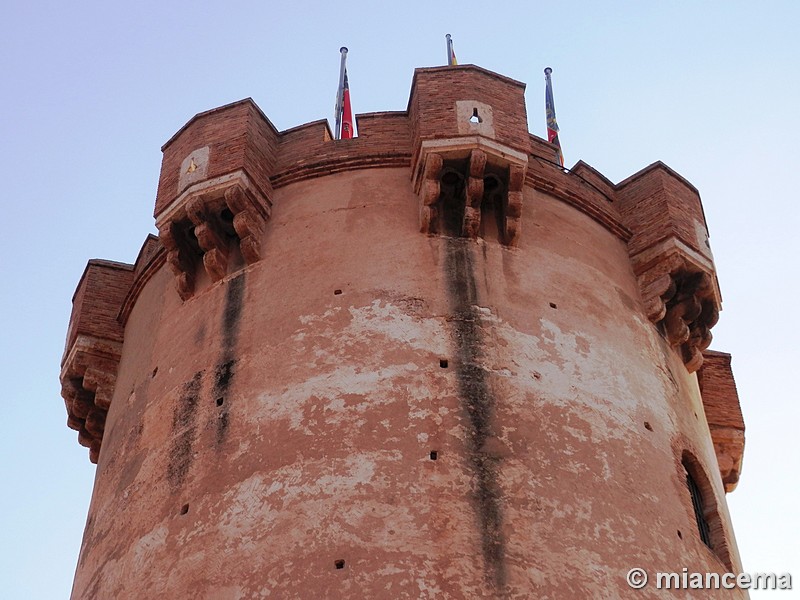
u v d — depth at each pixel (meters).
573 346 23.39
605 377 23.28
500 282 23.75
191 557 20.48
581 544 20.20
